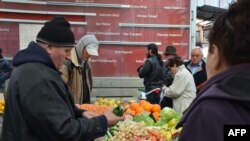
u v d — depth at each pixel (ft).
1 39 24.95
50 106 7.05
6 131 7.45
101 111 12.17
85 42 15.60
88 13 26.04
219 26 4.31
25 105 7.07
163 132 11.39
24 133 7.17
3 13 24.85
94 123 7.72
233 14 4.25
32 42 7.72
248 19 4.14
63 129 7.06
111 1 26.25
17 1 24.98
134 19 26.68
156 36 27.02
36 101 7.03
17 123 7.24
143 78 25.55
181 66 20.11
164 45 27.09
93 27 26.14
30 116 7.07
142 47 26.84
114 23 26.43
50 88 7.15
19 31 25.18
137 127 10.91
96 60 26.20
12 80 7.38
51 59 7.59
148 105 13.83
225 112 3.95
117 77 26.48
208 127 3.96
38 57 7.41
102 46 26.27
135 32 26.76
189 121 4.13
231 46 4.17
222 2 34.06
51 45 7.59
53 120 7.00
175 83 19.79
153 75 24.34
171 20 27.12
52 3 25.52
